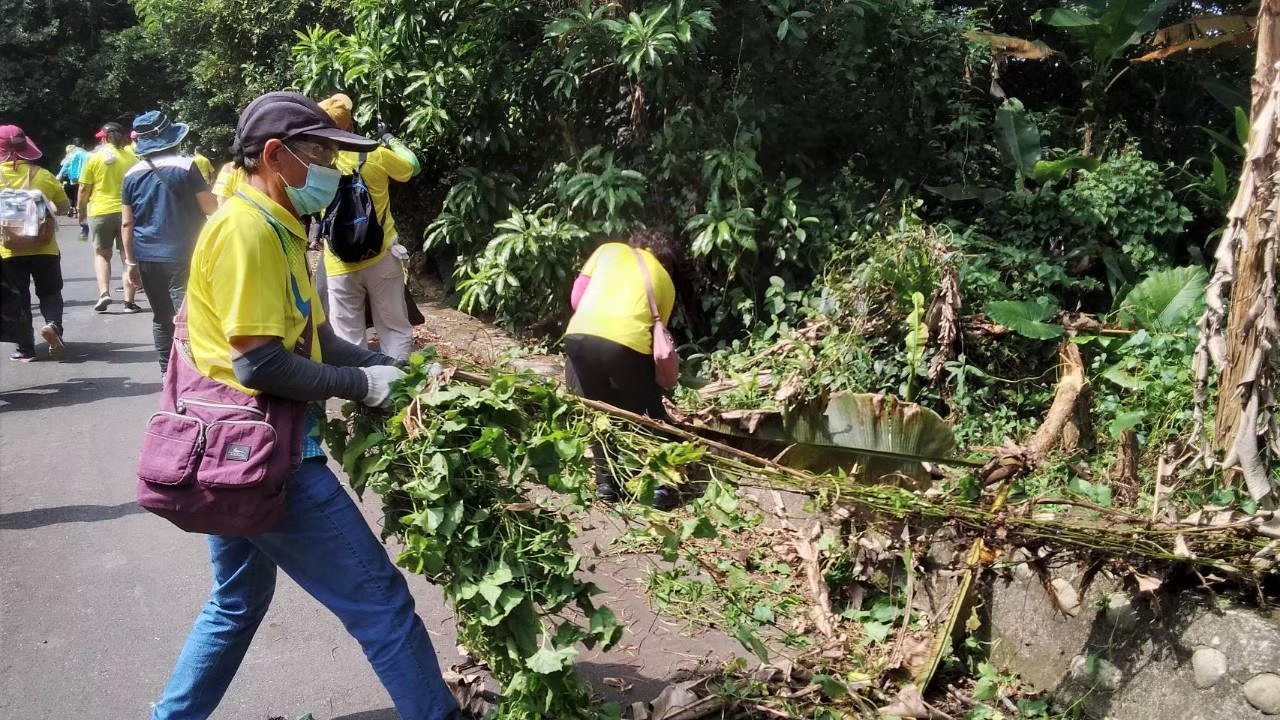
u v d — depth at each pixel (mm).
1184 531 2770
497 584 2512
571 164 7484
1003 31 10383
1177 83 9859
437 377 2650
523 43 7516
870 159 7484
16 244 7883
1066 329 5430
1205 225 7934
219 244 2375
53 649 3676
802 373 5469
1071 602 3189
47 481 5449
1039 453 3914
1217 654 2709
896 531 3182
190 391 2465
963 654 3438
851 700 3197
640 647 3629
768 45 6961
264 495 2398
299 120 2492
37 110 27859
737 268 6652
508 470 2547
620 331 4461
